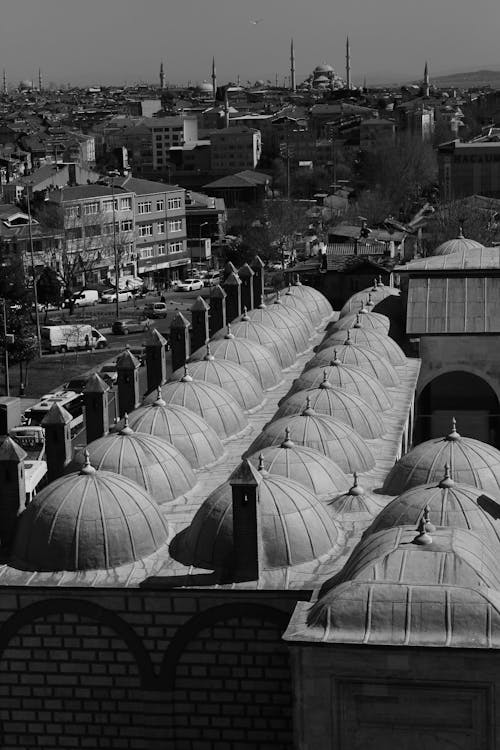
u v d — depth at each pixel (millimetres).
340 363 69250
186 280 198750
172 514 52312
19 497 49781
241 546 45844
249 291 108062
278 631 45625
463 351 85312
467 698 37031
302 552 46750
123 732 47625
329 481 53000
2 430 104375
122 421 59906
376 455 60156
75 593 46344
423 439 91312
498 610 37000
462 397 93500
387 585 38000
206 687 46781
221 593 45438
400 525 44000
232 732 46969
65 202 192000
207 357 71938
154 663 46844
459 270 87812
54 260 183500
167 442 56188
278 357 84875
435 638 36875
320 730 38156
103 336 153500
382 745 37938
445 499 45062
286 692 46188
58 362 143125
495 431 91500
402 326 89625
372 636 37219
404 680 37156
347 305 98562
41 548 47656
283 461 52906
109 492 48406
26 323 143875
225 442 64188
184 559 47719
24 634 47312
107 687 47344
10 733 48281
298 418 57844
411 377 78438
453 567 38219
